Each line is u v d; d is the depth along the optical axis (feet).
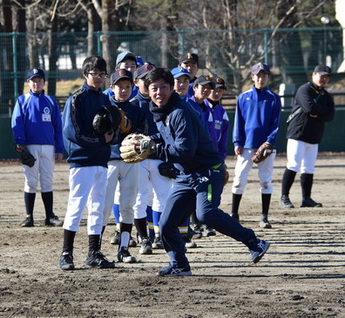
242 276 61.52
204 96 82.69
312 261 68.59
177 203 60.08
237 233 60.34
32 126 94.38
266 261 68.64
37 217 103.04
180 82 73.92
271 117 92.58
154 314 48.57
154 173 73.36
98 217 65.62
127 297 53.67
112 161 68.74
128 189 68.49
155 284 58.34
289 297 53.26
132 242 77.87
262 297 53.36
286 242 79.92
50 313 49.08
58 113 97.30
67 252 65.31
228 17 272.92
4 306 51.11
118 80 67.31
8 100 200.13
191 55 85.10
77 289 56.54
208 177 58.80
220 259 69.87
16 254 73.67
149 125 71.41
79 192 64.44
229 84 213.46
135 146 57.93
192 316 47.83
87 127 63.93
